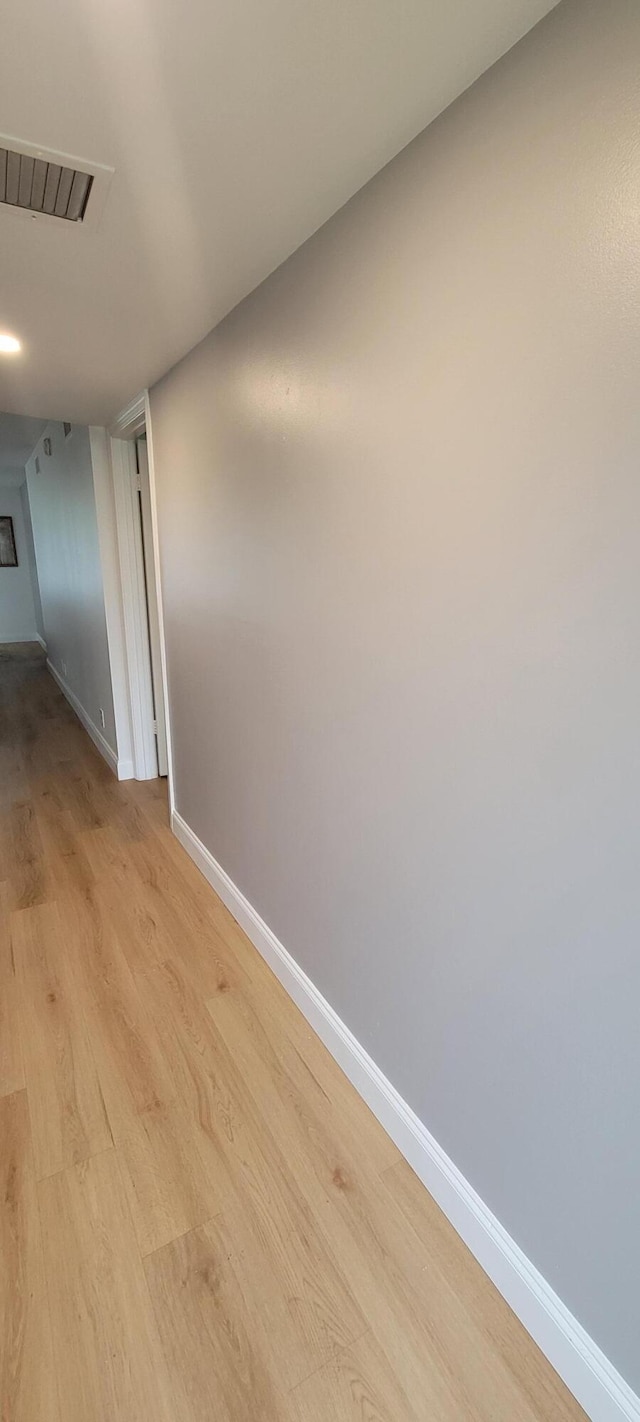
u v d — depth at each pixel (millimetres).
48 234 1287
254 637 1840
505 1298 1152
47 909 2385
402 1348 1089
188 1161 1416
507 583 942
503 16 772
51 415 2971
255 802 2014
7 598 8484
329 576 1404
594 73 724
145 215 1227
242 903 2240
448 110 928
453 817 1128
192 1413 1005
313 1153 1437
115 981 1999
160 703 3699
